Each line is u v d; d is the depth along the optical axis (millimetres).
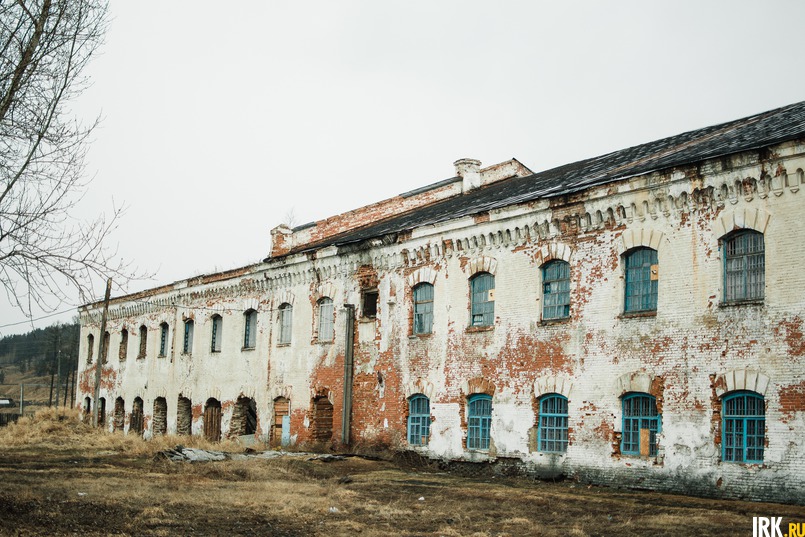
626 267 21188
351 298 30391
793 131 18422
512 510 16969
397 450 27156
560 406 22359
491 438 24031
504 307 24172
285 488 19688
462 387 25203
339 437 29719
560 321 22500
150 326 44906
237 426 36438
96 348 50938
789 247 17672
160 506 16094
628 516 15930
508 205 23984
